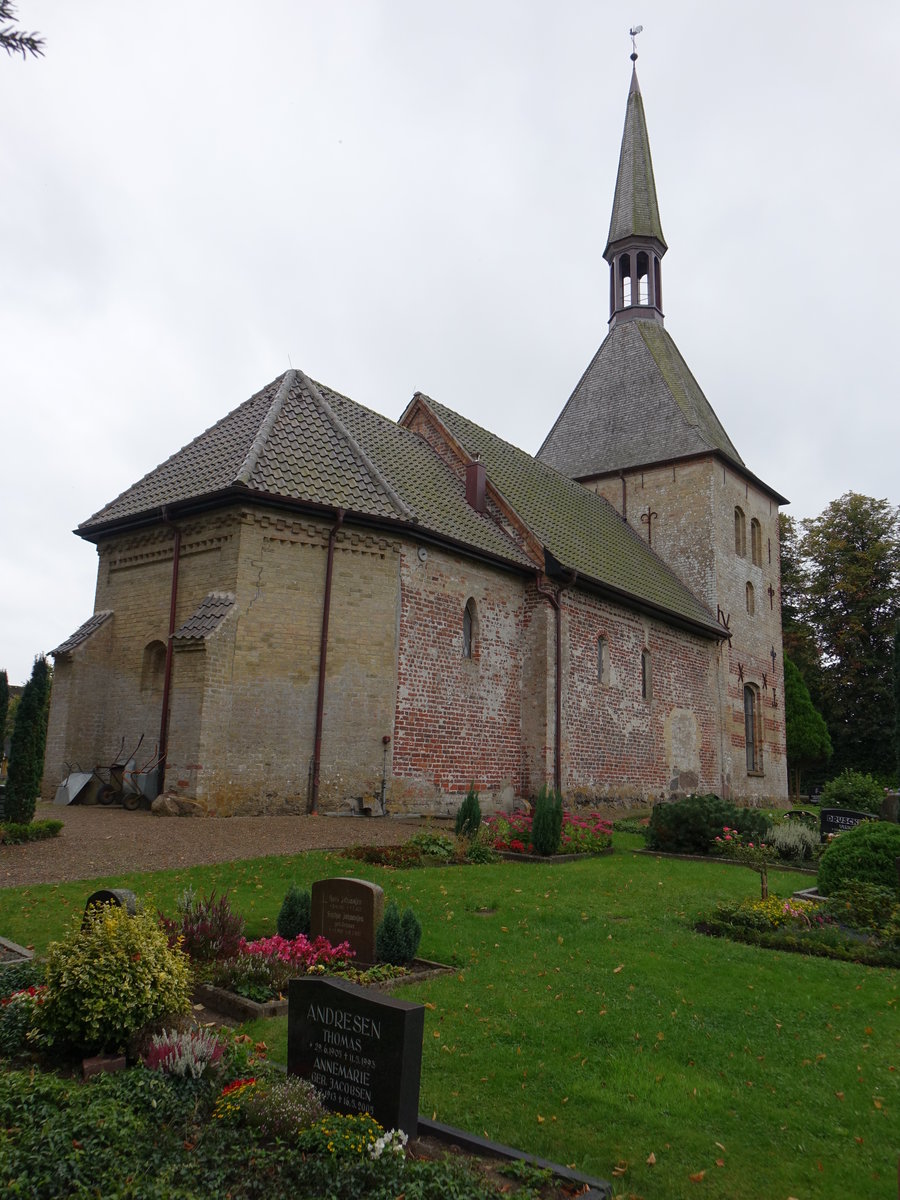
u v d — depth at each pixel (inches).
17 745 480.7
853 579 1600.6
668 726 957.2
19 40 189.3
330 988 181.6
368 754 606.5
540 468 1055.6
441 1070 203.5
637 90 1429.6
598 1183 151.3
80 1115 155.0
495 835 549.3
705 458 1143.0
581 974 279.1
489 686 714.8
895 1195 155.1
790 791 1581.0
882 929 342.0
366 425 777.6
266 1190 142.3
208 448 697.6
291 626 587.8
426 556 663.1
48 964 208.5
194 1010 241.8
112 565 686.5
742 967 294.2
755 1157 167.9
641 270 1347.2
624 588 866.8
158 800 542.9
